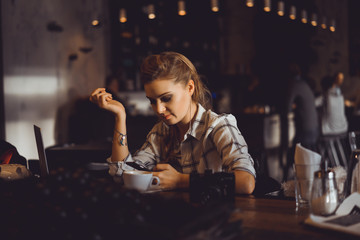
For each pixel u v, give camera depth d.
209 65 8.92
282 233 1.07
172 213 1.02
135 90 7.53
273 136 6.61
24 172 1.60
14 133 5.46
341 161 5.48
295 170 1.35
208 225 0.97
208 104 1.95
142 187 1.54
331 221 1.11
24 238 1.02
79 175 1.08
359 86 10.08
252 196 1.51
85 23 7.13
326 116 5.46
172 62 1.67
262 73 9.00
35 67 5.90
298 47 9.44
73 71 6.82
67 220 0.97
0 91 5.23
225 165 1.72
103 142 3.68
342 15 10.21
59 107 6.45
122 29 7.54
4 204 1.08
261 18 9.21
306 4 8.68
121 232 0.95
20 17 5.59
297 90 5.02
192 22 8.35
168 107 1.68
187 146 1.89
